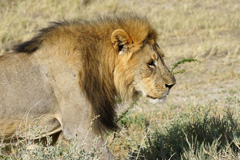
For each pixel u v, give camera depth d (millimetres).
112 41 9734
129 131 13398
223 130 11422
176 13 35156
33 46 9523
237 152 10359
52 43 9453
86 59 9445
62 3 34906
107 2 36250
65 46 9367
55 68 9273
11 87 9117
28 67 9312
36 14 32750
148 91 10109
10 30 27344
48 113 9398
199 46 24859
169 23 31453
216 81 19359
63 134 9398
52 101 9344
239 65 21734
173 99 17062
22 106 9180
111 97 10062
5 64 9266
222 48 24359
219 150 10633
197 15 34062
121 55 9898
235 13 35062
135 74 9961
